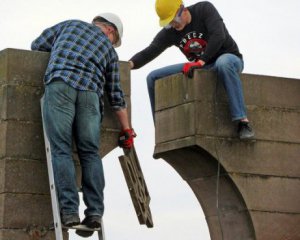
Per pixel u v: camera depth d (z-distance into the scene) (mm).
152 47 9859
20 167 8062
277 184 9930
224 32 9602
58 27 8203
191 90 9695
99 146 8180
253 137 9859
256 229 9773
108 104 8453
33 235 8016
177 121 9820
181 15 9672
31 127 8148
